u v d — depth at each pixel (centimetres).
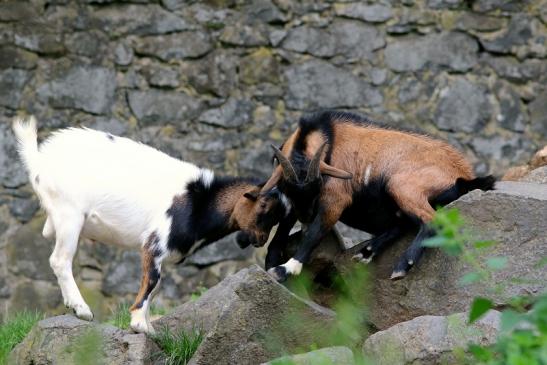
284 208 1010
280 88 1738
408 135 991
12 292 1673
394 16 1747
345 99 1739
